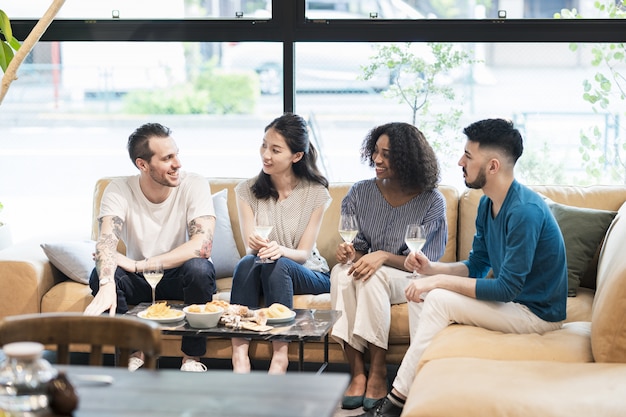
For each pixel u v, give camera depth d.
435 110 4.65
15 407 1.45
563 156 4.61
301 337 2.95
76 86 4.87
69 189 4.98
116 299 3.57
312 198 3.88
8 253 3.91
